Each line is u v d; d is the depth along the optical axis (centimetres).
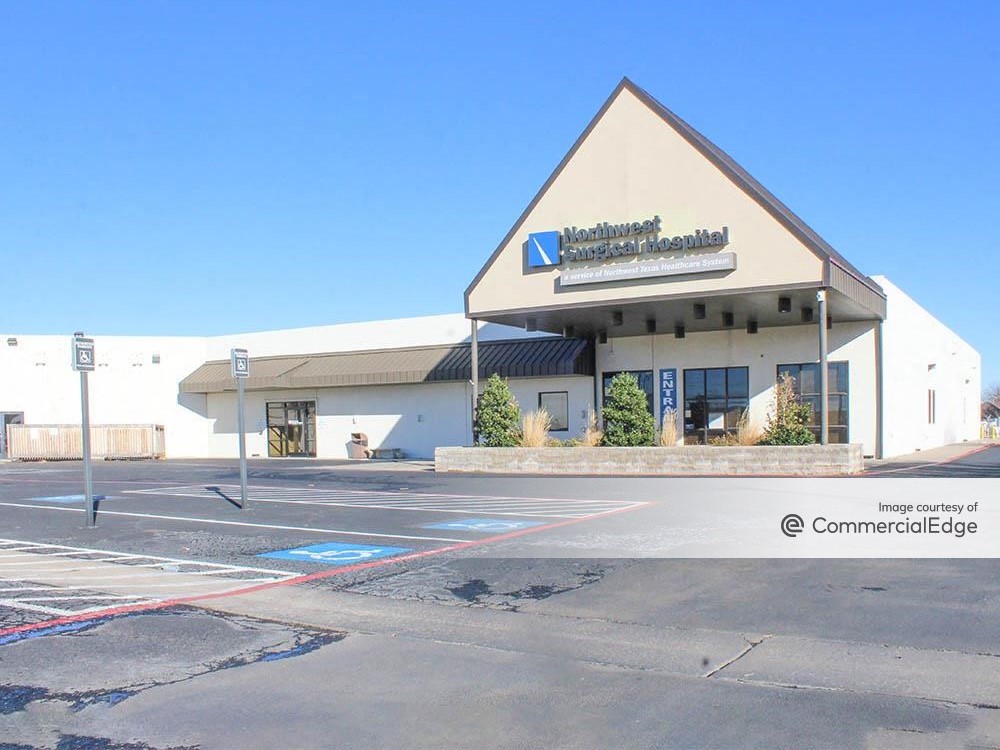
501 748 537
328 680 677
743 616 823
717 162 2330
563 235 2544
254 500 1948
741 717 575
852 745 525
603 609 870
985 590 905
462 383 3450
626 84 2467
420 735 562
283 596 975
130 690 662
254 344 4066
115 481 2614
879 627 773
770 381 2888
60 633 828
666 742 537
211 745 556
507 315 2670
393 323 3688
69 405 4088
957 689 617
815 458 2189
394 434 3616
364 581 1041
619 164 2473
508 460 2581
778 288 2234
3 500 2098
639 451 2398
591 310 2580
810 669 667
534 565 1104
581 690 638
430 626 833
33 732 582
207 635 816
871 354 2747
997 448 3641
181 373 4188
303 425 3878
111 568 1163
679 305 2484
